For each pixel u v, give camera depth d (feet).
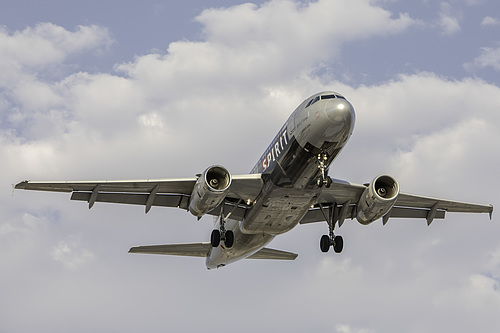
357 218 351.46
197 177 336.90
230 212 348.79
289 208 341.82
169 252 415.85
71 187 334.44
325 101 304.30
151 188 342.64
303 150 310.45
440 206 392.68
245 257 407.03
